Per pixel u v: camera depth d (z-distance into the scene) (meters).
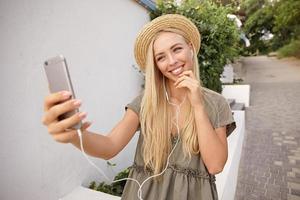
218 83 6.45
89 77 2.97
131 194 1.44
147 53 1.45
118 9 3.61
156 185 1.40
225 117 1.37
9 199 1.97
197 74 1.49
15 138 2.00
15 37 1.99
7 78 1.93
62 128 0.82
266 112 7.93
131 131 1.46
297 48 22.59
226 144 1.35
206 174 1.34
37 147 2.21
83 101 2.87
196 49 1.64
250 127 6.67
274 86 11.94
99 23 3.14
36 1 2.18
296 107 8.17
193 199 1.32
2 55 1.89
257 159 4.78
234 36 6.65
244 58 26.36
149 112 1.42
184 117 1.40
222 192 2.67
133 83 4.09
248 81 13.95
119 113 3.65
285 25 26.00
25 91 2.08
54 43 2.39
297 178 4.02
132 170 1.51
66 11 2.55
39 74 2.20
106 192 2.86
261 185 3.90
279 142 5.53
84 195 2.59
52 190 2.40
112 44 3.46
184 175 1.33
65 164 2.57
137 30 4.25
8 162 1.95
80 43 2.78
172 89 1.47
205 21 5.55
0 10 1.88
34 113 2.16
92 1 2.99
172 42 1.35
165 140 1.40
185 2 5.42
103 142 1.21
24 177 2.09
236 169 3.97
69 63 2.62
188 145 1.35
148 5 4.36
